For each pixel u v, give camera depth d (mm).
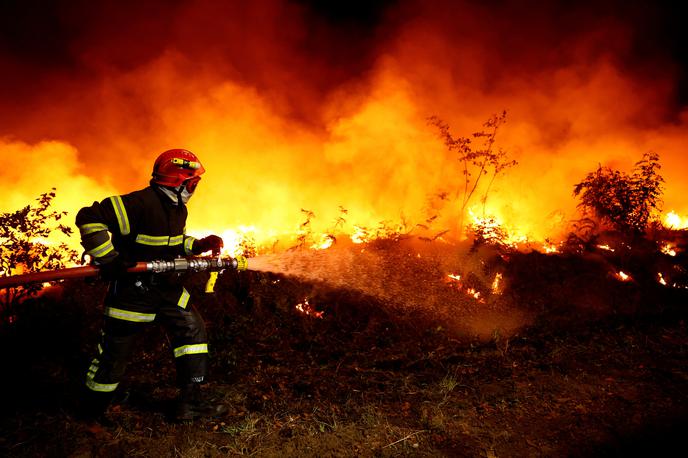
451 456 3381
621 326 5605
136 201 3342
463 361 4879
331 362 4930
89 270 3146
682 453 3400
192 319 3678
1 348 4727
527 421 3787
